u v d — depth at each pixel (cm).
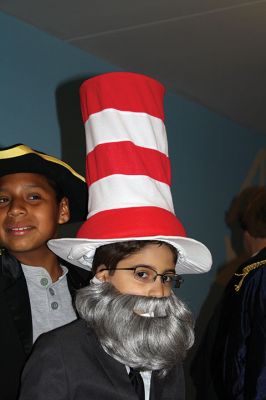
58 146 325
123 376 136
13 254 171
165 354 135
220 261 464
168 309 139
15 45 304
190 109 443
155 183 145
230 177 488
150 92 150
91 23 317
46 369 132
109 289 138
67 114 333
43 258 173
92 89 149
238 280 206
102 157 144
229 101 446
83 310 138
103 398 133
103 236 139
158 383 146
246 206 248
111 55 360
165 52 356
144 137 146
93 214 144
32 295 169
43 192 173
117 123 145
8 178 172
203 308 439
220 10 302
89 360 135
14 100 300
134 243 139
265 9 300
